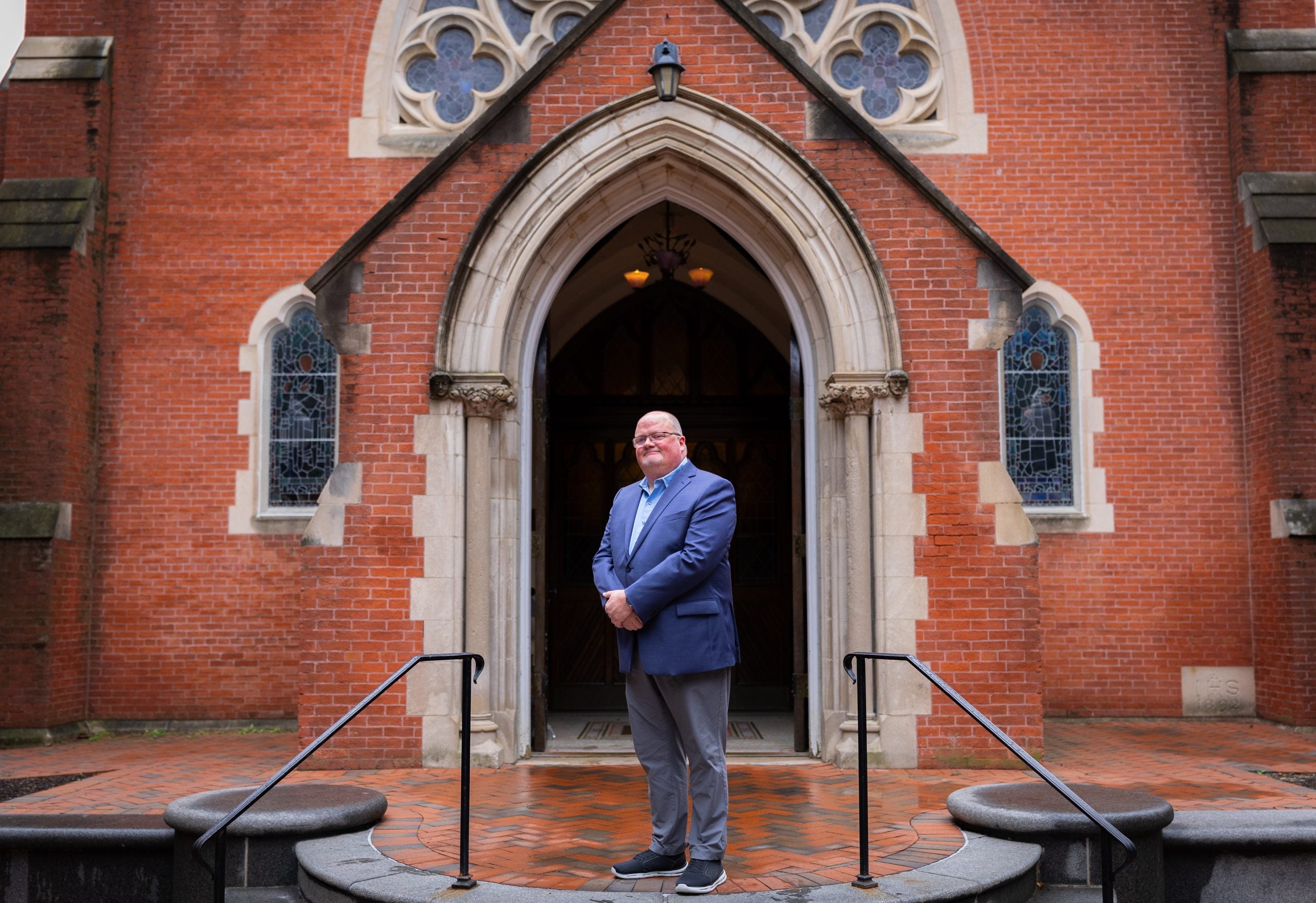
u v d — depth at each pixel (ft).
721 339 36.91
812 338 24.76
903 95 32.42
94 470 30.81
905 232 23.75
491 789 20.27
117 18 32.14
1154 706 30.60
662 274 34.58
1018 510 23.12
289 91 31.91
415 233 23.97
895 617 22.95
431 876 13.78
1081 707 30.60
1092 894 14.88
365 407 23.54
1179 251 31.60
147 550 30.76
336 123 31.83
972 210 31.71
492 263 23.71
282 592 30.68
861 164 23.93
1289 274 29.58
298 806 16.34
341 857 14.74
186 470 30.96
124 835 16.05
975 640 22.89
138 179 31.63
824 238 23.73
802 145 24.04
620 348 36.83
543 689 25.12
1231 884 15.72
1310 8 32.40
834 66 32.99
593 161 23.88
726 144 23.86
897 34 33.04
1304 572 28.60
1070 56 32.12
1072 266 31.58
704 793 13.44
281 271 31.45
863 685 13.98
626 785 20.74
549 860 14.74
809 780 21.33
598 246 28.91
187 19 32.12
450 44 32.91
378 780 21.36
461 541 23.40
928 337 23.52
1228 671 30.68
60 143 31.22
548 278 25.05
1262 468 30.19
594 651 35.19
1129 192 31.73
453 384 23.38
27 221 30.01
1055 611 30.89
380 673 22.98
